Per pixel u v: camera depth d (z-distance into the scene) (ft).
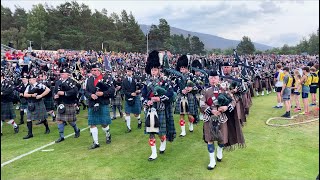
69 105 20.42
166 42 183.11
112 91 18.74
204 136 14.75
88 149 18.20
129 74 22.75
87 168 15.12
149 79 16.70
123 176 14.06
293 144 17.98
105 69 30.96
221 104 14.25
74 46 165.89
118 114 29.91
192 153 16.94
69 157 16.81
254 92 42.78
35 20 161.07
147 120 15.94
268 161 15.37
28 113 21.40
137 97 22.98
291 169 14.38
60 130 20.18
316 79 31.37
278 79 30.60
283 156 16.03
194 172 14.29
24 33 156.15
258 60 77.71
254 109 30.17
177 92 19.93
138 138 20.48
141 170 14.70
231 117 15.25
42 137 21.40
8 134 22.59
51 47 156.15
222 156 16.20
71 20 179.63
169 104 17.10
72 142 19.90
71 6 184.34
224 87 14.74
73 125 20.90
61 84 20.27
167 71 19.84
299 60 88.02
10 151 18.16
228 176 13.75
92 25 184.44
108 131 19.33
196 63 28.37
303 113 26.81
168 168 14.85
